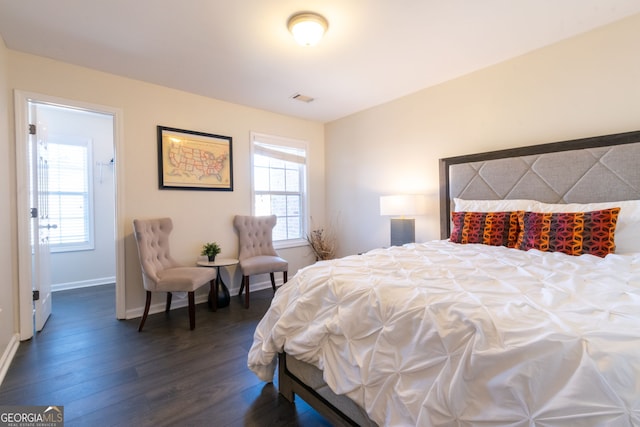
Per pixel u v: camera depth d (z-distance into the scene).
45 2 1.79
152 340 2.36
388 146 3.62
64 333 2.49
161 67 2.66
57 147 4.05
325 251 4.22
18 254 2.32
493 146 2.72
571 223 1.90
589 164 2.15
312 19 1.94
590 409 0.65
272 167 4.06
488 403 0.79
